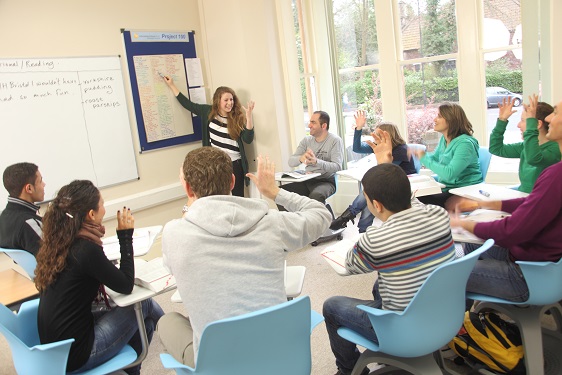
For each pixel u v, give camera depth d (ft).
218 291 4.76
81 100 13.23
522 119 9.12
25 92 12.10
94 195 6.26
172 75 15.55
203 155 5.32
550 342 7.81
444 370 7.30
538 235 6.29
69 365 5.85
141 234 8.43
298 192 14.20
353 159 17.15
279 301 5.03
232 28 15.72
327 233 14.17
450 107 11.01
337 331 6.44
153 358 8.81
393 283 5.60
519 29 12.86
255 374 4.71
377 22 15.26
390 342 5.56
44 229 6.07
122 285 6.08
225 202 5.03
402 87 15.40
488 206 7.37
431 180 10.05
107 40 13.80
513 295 6.27
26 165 8.89
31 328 6.50
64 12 12.82
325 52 16.90
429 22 14.42
